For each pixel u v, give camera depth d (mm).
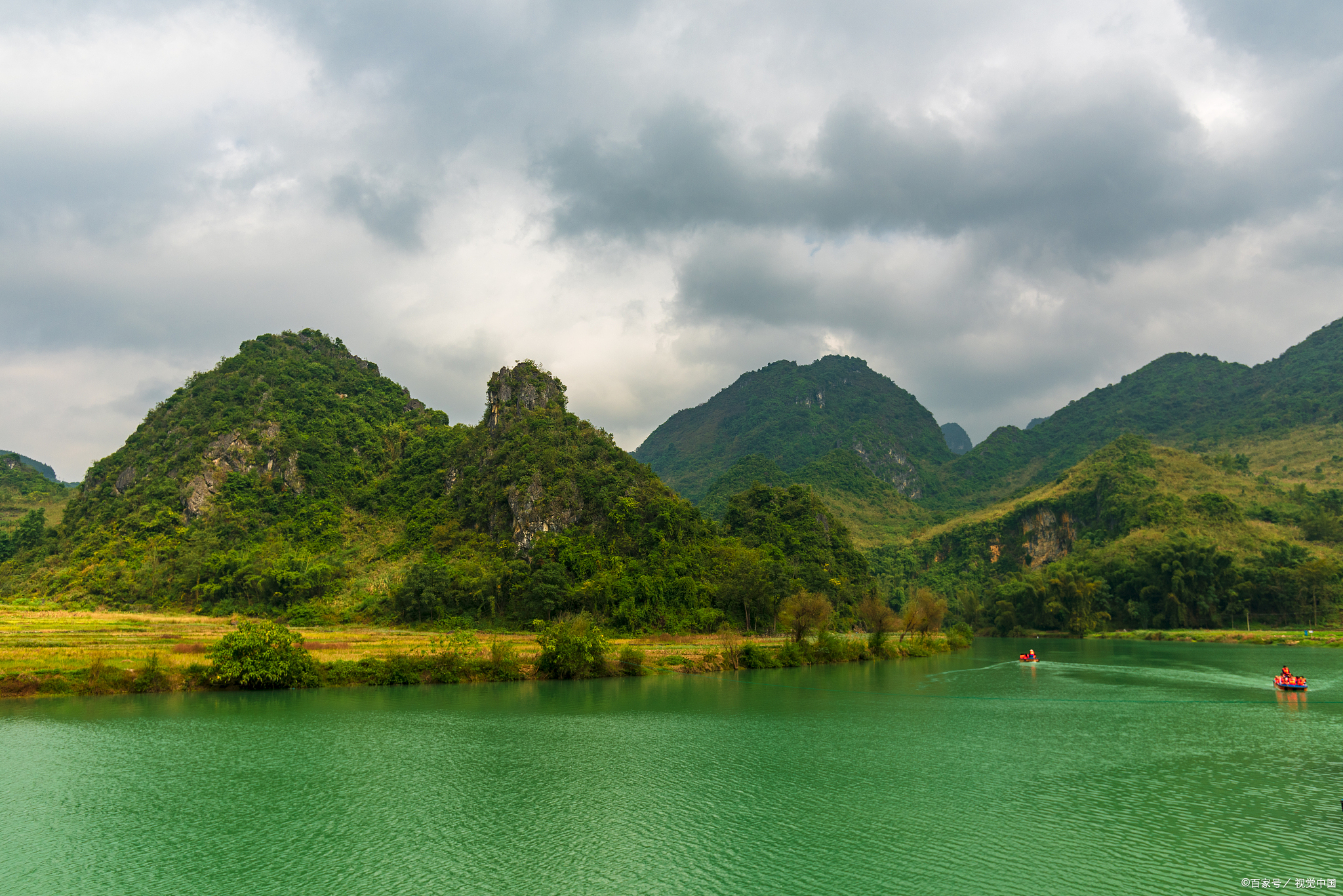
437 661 95688
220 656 83625
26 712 69375
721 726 67250
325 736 60500
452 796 44875
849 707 78750
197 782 47156
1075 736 63719
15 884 32281
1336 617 199875
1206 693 91812
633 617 151875
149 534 184375
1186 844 37094
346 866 34156
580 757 54656
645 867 34094
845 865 34375
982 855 35688
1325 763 54125
